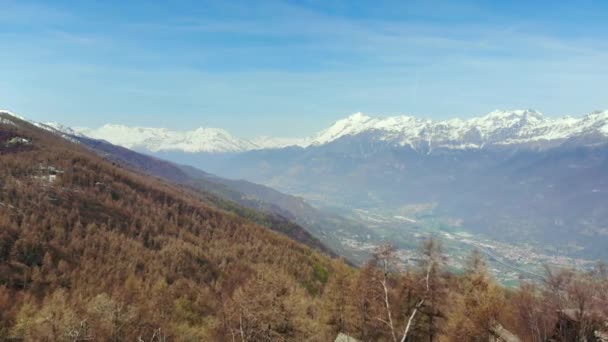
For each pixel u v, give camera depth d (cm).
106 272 12825
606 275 6144
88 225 15200
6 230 13038
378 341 6044
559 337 5741
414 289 5375
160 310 10325
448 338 6134
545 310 6006
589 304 5522
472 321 6312
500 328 6291
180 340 8825
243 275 14125
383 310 5628
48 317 8394
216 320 8594
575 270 6372
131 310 9012
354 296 6706
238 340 4650
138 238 16088
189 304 11238
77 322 8331
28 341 8100
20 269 11812
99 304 8831
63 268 12350
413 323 5631
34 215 14438
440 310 5675
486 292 6669
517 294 7462
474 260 7206
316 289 14712
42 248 12988
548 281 6106
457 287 6862
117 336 8344
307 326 6744
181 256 15062
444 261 5419
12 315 9488
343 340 6581
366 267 5034
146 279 12762
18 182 16925
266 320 5191
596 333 5388
